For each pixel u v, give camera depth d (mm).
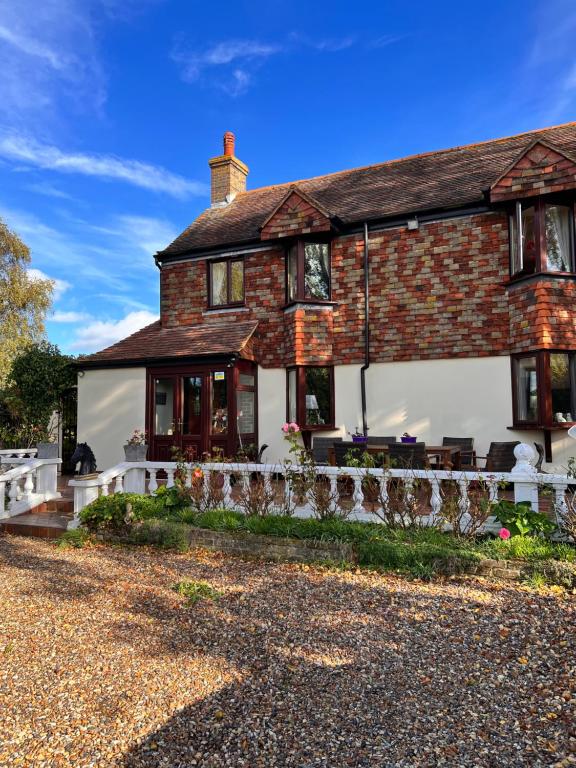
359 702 3400
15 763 2811
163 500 8281
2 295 24000
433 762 2770
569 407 9867
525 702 3354
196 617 4934
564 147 11586
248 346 12375
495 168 12023
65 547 7629
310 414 12094
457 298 11078
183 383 12711
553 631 4348
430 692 3516
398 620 4746
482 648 4145
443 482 7086
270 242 12789
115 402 13352
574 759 2764
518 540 5988
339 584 5730
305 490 7508
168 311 14242
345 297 12102
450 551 5895
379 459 8594
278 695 3502
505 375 10547
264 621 4809
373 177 14023
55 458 10195
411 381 11375
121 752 2896
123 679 3740
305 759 2816
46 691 3580
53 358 15773
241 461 11023
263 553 6863
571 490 6215
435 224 11367
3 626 4750
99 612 5086
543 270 9758
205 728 3121
